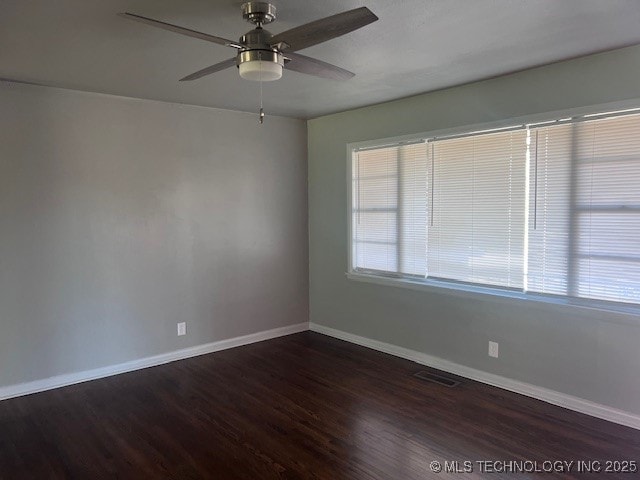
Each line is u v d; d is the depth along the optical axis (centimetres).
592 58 298
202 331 452
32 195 354
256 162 481
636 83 281
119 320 401
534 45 274
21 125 346
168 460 266
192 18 227
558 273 327
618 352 299
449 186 389
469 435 290
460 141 378
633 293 291
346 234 484
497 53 288
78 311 380
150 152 410
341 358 438
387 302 448
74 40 254
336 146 487
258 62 207
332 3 211
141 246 410
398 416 317
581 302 315
